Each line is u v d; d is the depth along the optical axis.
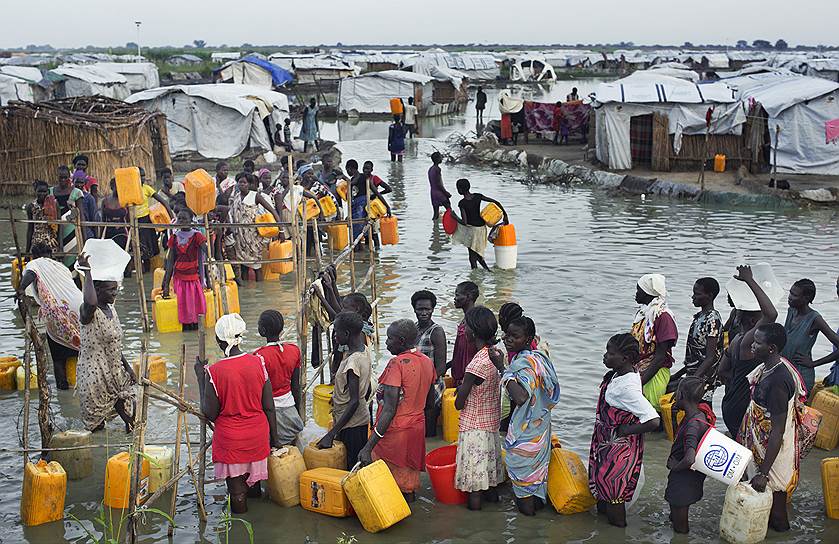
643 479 6.82
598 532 6.70
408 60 75.44
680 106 26.08
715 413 9.09
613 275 14.82
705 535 6.66
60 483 6.89
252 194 14.47
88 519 6.95
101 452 8.16
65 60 84.00
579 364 10.41
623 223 19.84
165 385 9.77
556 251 16.80
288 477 7.08
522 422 6.85
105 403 8.40
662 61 100.06
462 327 8.30
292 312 12.73
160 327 11.94
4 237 17.91
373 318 11.16
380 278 14.77
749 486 6.45
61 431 8.17
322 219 15.77
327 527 6.82
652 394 8.25
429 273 15.14
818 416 6.77
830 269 15.02
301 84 69.38
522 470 6.89
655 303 8.12
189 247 11.70
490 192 24.97
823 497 7.16
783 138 25.36
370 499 6.61
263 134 31.41
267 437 6.99
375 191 16.78
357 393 7.15
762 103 25.34
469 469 6.99
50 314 9.33
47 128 21.41
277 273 14.72
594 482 6.77
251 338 11.55
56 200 13.76
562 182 26.66
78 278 12.26
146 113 25.89
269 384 6.98
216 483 7.59
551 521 6.87
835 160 24.97
